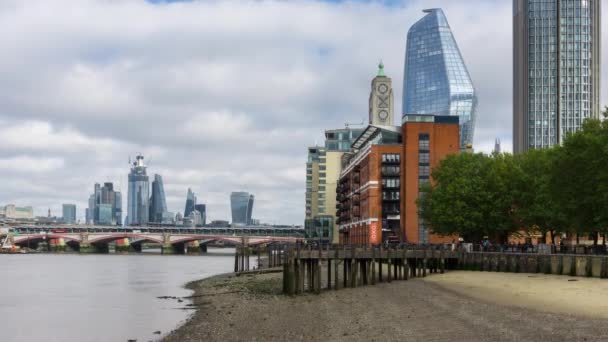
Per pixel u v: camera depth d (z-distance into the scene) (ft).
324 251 276.41
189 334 180.55
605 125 328.70
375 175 591.78
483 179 433.48
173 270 619.67
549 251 343.67
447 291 247.29
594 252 325.42
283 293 275.18
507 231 431.84
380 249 307.37
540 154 438.40
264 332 172.04
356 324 172.45
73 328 222.48
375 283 305.12
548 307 186.80
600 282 252.01
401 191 588.50
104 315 256.93
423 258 335.88
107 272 583.58
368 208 601.62
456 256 359.87
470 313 177.06
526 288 244.42
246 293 306.35
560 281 262.06
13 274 549.95
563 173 334.65
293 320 191.11
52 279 485.56
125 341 188.55
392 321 172.24
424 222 516.32
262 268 540.93
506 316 168.35
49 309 282.97
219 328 186.80
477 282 281.33
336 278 279.69
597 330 142.82
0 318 252.83
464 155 461.37
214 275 504.02
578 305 189.67
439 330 152.35
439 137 586.45
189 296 326.03
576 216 333.62
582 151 326.24
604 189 307.58
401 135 611.47
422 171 583.58
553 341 132.36
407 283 296.30
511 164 428.97
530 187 415.44
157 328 214.90
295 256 270.67
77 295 351.67
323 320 185.88
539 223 410.52
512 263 327.88
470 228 423.23
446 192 437.58
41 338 202.59
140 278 495.41
